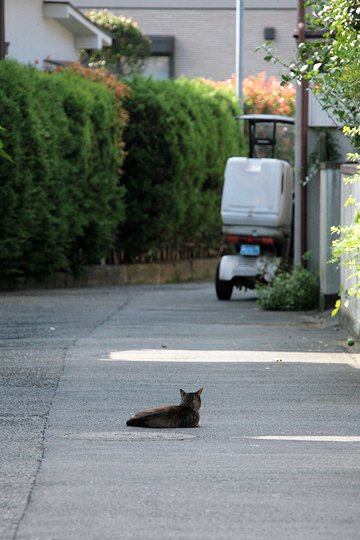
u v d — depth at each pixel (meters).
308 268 32.62
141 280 46.03
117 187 43.09
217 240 54.06
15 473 11.27
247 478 11.04
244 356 20.52
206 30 75.81
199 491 10.50
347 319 24.86
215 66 75.81
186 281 49.72
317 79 21.28
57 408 15.11
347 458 12.04
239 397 16.12
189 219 49.47
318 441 12.99
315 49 22.30
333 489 10.62
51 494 10.39
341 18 19.70
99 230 41.78
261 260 35.53
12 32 49.03
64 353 20.70
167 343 22.45
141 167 45.81
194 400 14.00
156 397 16.00
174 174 46.56
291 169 36.69
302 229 32.59
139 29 68.88
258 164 36.00
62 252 39.88
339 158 32.34
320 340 23.19
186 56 75.62
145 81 46.34
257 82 62.56
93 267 42.84
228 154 53.03
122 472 11.27
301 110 32.25
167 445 12.71
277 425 14.02
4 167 35.62
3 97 35.28
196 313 30.02
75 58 56.25
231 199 36.09
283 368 19.02
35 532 9.18
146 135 45.72
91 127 40.59
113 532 9.16
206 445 12.73
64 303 32.25
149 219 46.38
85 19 53.44
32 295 35.44
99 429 13.69
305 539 8.99
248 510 9.84
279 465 11.64
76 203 39.97
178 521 9.48
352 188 23.83
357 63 19.61
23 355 20.39
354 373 18.52
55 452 12.30
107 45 58.59
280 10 75.38
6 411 14.87
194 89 49.69
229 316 29.19
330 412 14.97
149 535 9.08
